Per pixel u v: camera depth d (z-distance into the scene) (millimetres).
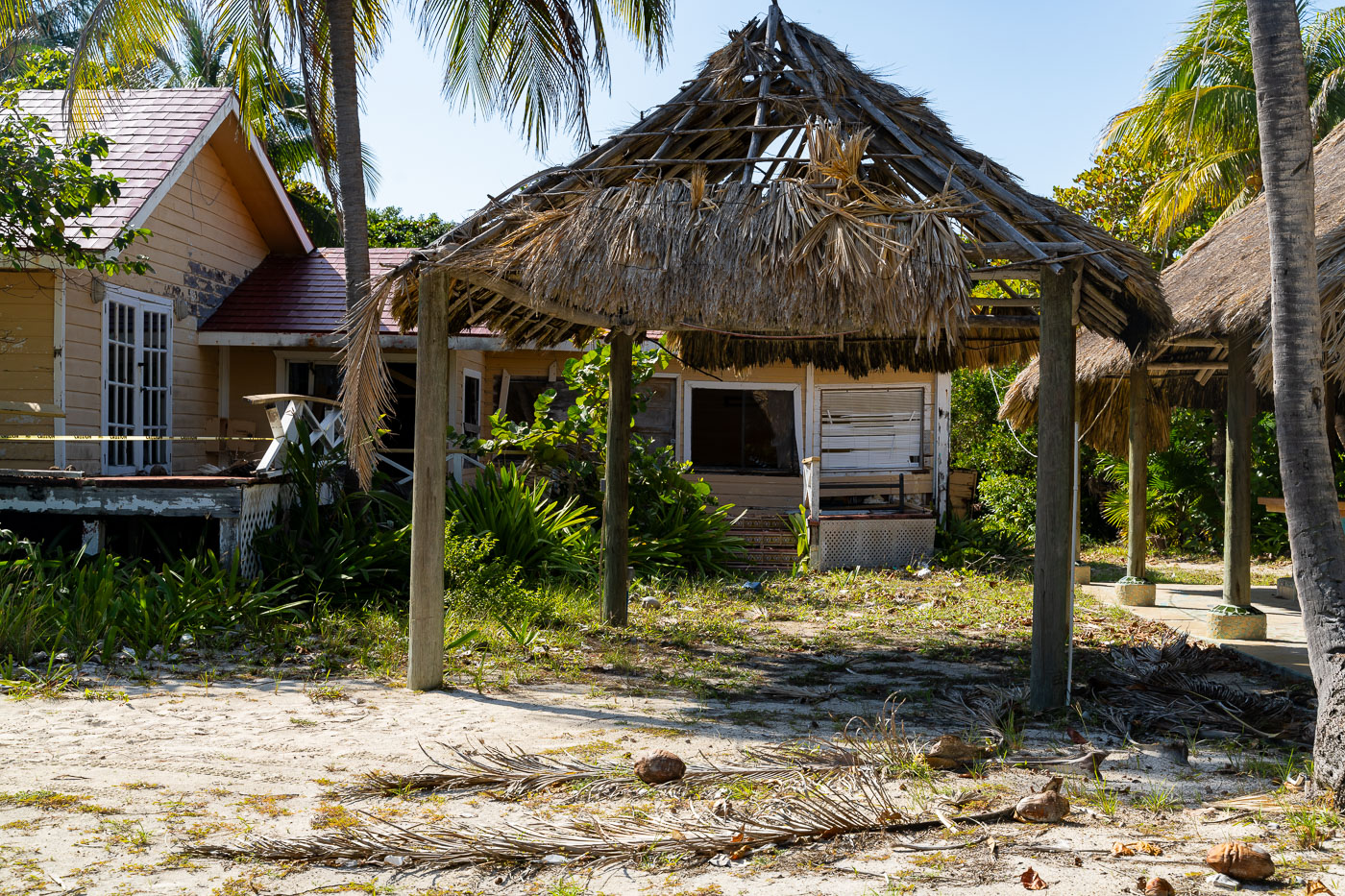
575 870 3539
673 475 13617
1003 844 3744
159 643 7676
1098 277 6258
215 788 4438
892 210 6059
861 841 3799
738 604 11125
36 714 5719
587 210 6410
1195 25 19656
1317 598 4605
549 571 11375
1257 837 3775
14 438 9312
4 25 12227
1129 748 5301
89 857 3600
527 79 13320
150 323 13461
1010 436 20141
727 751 5207
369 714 5918
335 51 11773
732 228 6117
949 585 12883
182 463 14234
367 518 10812
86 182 10375
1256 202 11031
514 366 16391
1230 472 9172
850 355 10086
